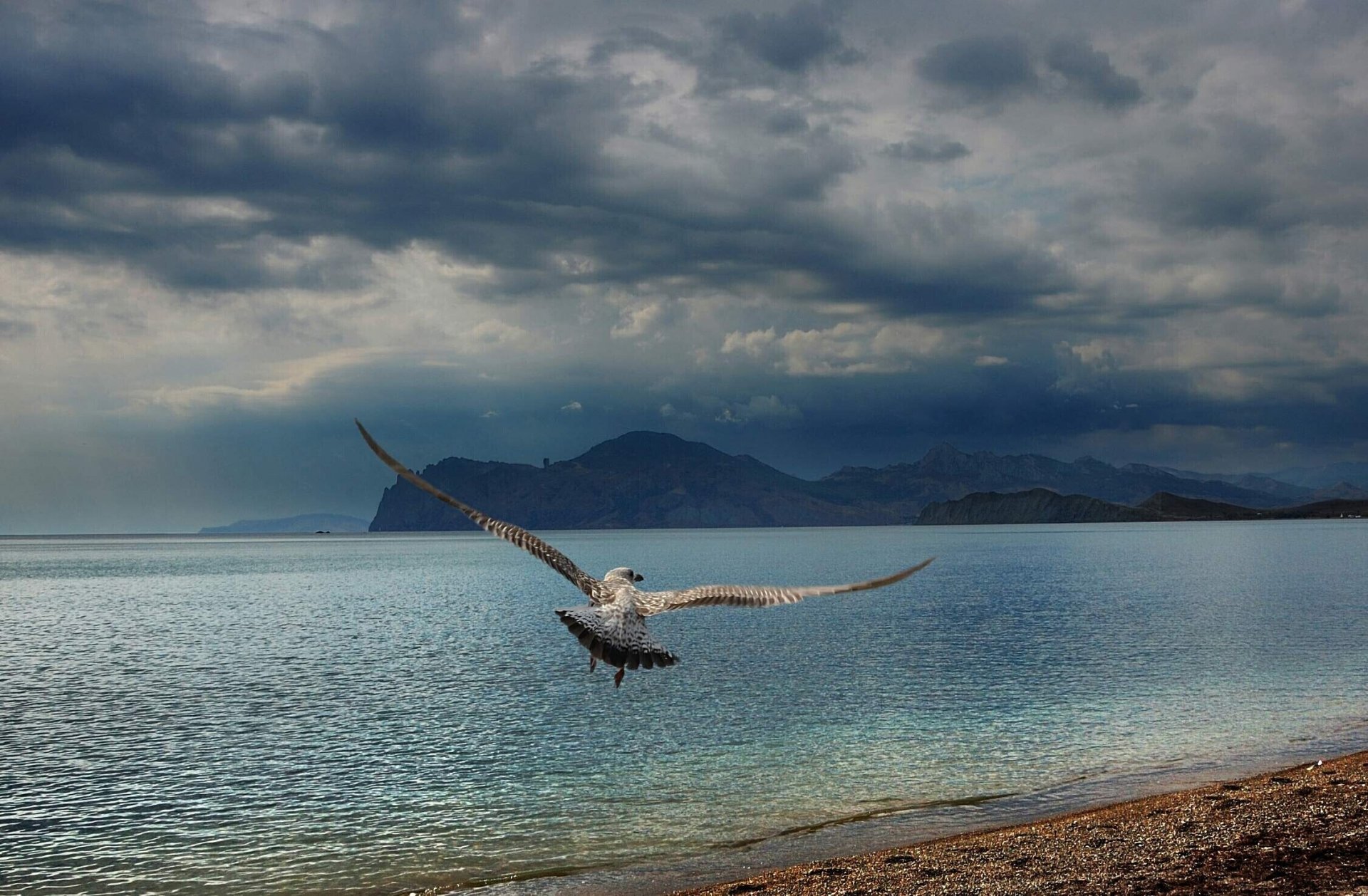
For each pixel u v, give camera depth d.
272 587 142.50
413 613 98.31
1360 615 77.62
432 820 28.47
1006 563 172.75
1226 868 20.22
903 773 31.86
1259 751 33.28
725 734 38.53
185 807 30.39
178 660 64.75
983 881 20.59
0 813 29.95
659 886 22.50
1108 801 27.61
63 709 47.47
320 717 44.28
